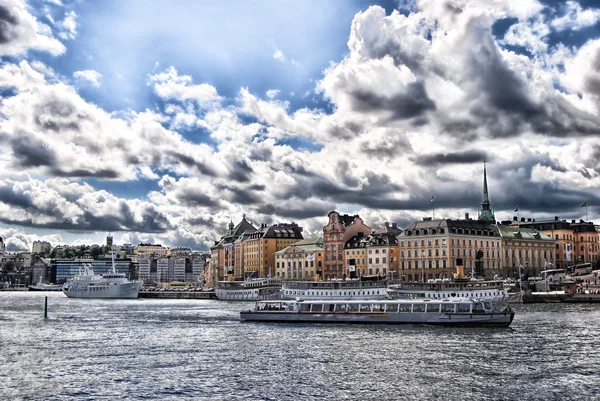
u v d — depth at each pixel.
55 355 86.75
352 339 100.25
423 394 62.25
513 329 111.12
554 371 72.25
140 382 68.50
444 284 170.00
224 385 66.81
